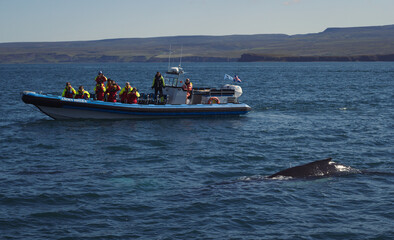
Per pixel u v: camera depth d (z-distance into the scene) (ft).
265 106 117.29
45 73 430.61
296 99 137.69
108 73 429.79
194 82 249.55
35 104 85.30
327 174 46.29
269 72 431.43
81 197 40.63
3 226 34.14
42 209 37.65
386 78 283.59
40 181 45.62
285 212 37.27
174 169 50.98
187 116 93.91
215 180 46.50
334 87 195.83
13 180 45.83
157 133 75.41
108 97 91.20
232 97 99.76
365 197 40.63
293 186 43.34
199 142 67.56
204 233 33.22
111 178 46.91
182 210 37.58
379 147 62.64
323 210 37.68
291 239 32.40
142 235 32.83
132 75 373.61
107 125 83.35
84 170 50.47
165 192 42.19
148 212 37.14
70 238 32.24
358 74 359.25
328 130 77.25
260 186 43.57
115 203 39.14
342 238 32.55
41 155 58.44
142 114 90.22
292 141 67.82
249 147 63.52
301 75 350.02
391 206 38.40
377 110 105.40
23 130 77.77
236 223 35.09
